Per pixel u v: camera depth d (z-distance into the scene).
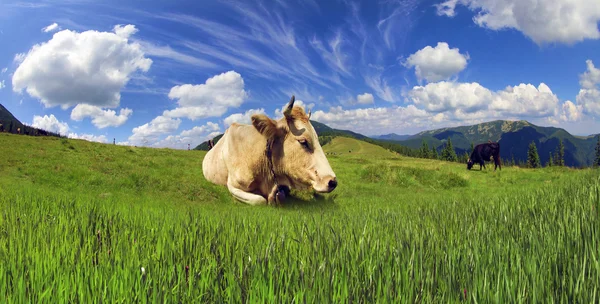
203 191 9.38
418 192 14.84
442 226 3.28
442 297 1.61
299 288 1.74
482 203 5.17
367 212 5.05
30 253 2.23
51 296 1.69
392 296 1.67
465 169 29.11
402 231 2.90
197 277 1.85
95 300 1.62
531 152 125.81
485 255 2.12
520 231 2.87
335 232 2.79
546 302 1.57
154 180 10.90
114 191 9.88
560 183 8.16
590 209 3.49
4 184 8.48
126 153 18.28
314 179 6.64
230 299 1.58
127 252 2.26
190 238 2.62
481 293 1.62
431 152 155.50
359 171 18.73
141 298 1.65
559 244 2.24
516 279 1.71
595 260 1.86
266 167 7.29
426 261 2.09
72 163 13.28
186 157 19.45
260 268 1.91
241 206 7.16
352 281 1.78
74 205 4.39
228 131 8.84
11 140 16.52
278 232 3.10
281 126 6.92
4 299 1.68
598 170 10.65
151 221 3.62
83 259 2.15
